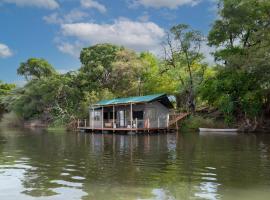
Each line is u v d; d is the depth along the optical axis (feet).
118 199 33.01
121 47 221.25
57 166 51.13
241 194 34.91
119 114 151.23
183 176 43.47
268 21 131.85
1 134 133.18
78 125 158.20
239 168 49.16
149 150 72.13
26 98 225.56
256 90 130.21
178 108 174.29
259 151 69.15
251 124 136.15
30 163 54.24
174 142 91.04
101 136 120.26
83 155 64.28
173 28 165.48
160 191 35.91
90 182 40.06
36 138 110.73
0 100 260.01
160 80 181.98
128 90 190.70
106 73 204.23
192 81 162.91
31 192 35.76
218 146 79.20
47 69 266.98
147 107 138.92
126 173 45.39
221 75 141.90
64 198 33.45
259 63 115.34
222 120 151.33
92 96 177.68
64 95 202.69
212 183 39.55
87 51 219.00
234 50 139.95
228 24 142.41
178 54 172.65
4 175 44.24
